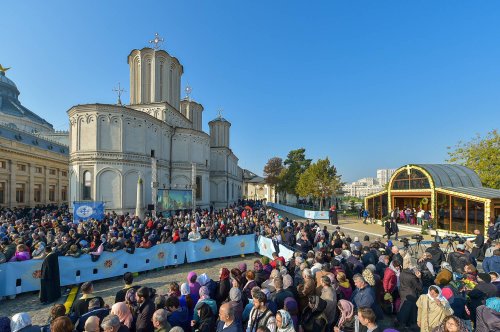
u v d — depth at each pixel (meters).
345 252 9.52
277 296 5.92
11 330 4.29
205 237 14.88
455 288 6.71
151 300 5.53
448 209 21.83
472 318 6.25
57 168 44.97
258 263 7.91
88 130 27.69
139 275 12.23
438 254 9.88
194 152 38.41
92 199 27.20
